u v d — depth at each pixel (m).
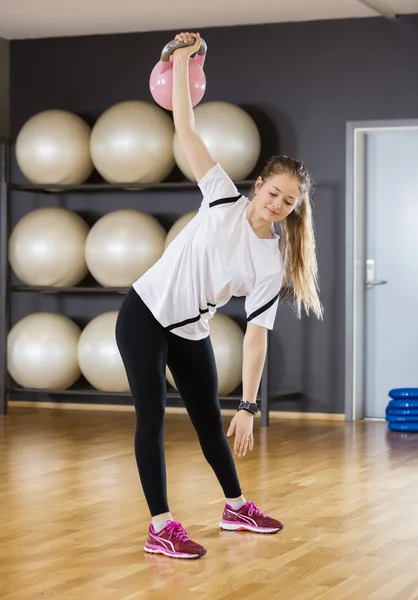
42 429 7.04
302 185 3.38
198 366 3.64
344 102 7.76
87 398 8.29
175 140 7.56
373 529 3.96
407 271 7.78
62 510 4.34
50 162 7.80
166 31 8.15
